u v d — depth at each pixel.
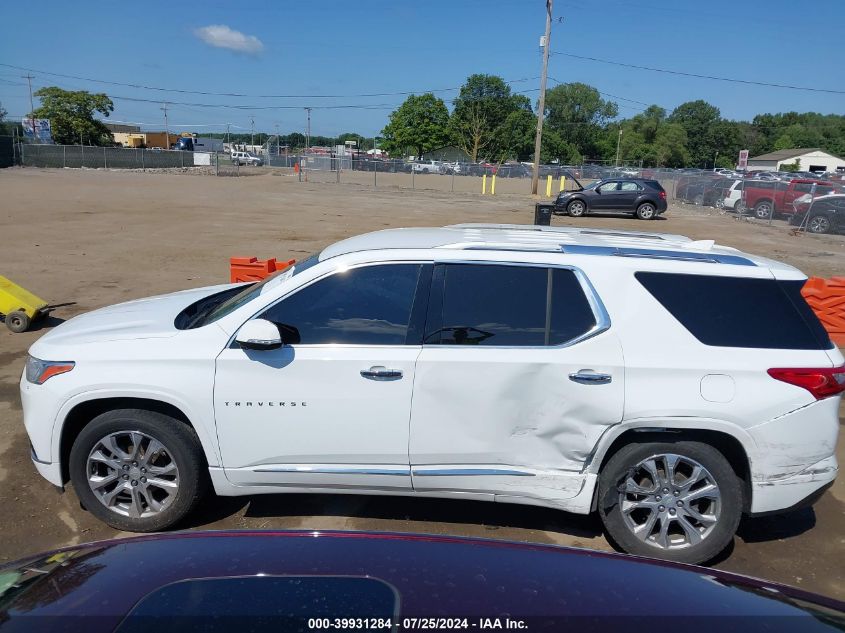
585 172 49.81
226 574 1.82
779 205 26.44
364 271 3.81
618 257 3.78
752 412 3.54
